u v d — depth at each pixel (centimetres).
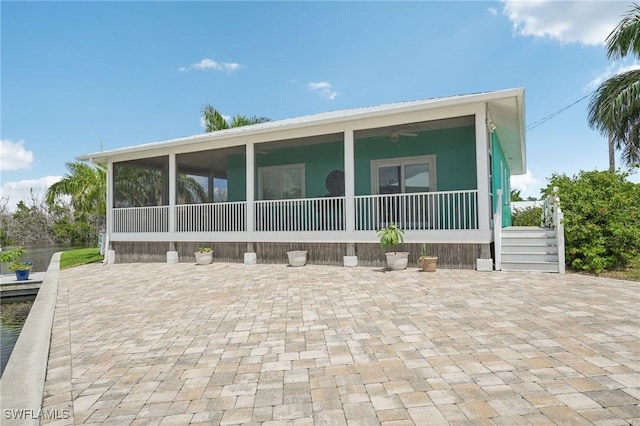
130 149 1141
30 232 2791
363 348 345
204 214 1109
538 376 270
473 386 258
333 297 567
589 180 869
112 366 326
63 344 391
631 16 1035
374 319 439
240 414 235
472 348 332
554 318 417
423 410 229
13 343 566
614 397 236
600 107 1186
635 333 359
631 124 1209
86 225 2839
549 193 924
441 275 726
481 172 776
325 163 1176
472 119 915
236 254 1051
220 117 2102
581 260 759
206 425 224
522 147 1202
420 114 824
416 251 841
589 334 359
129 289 712
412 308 482
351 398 249
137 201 1359
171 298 610
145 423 229
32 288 966
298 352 341
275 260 1000
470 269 788
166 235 1138
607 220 762
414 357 317
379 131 1018
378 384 268
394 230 812
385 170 1095
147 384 286
